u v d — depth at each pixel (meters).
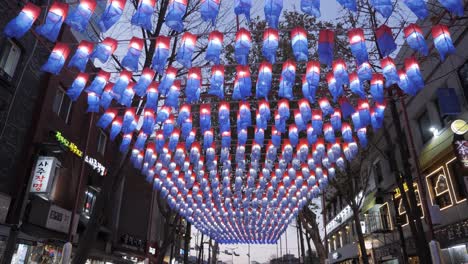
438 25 6.30
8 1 11.67
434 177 16.31
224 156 11.48
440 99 13.09
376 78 7.43
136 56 6.41
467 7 10.94
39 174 12.66
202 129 9.04
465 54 13.06
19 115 12.58
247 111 8.84
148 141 11.81
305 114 8.75
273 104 13.68
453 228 14.26
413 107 17.45
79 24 5.62
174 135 10.22
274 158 11.34
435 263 9.93
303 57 6.07
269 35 6.16
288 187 15.69
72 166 16.31
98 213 8.57
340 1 4.89
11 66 12.24
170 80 7.23
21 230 12.16
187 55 6.12
